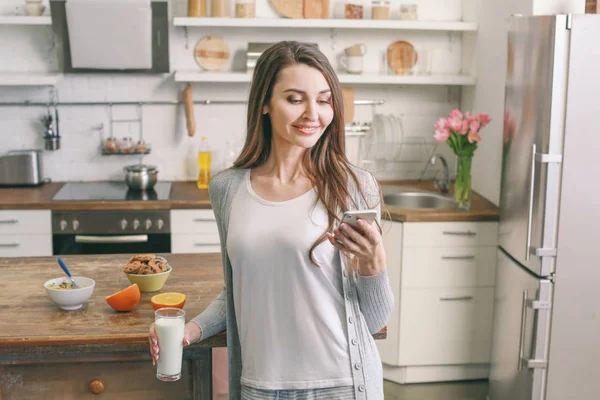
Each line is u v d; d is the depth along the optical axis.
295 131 1.88
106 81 4.67
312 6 4.55
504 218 3.76
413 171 4.94
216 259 2.97
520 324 3.54
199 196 4.29
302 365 1.91
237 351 2.06
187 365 2.26
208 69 4.67
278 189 1.95
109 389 2.25
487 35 4.35
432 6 4.75
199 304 2.41
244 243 1.90
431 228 3.92
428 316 4.01
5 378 2.21
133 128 4.75
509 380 3.69
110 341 2.14
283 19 4.38
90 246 4.14
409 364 4.06
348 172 1.98
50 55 4.59
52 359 2.20
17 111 4.63
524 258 3.47
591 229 3.29
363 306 1.94
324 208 1.92
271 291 1.90
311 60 1.87
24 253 4.10
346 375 1.91
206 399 2.27
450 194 4.48
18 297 2.46
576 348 3.39
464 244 3.95
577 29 3.14
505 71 4.07
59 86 4.64
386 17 4.54
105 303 2.41
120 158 4.77
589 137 3.22
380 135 4.80
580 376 3.42
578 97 3.19
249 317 1.94
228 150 4.78
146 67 4.54
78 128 4.70
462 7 4.74
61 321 2.25
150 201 4.12
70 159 4.73
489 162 4.30
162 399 2.27
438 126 3.93
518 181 3.53
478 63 4.51
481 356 4.08
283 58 1.88
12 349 2.13
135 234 4.14
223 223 2.02
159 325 2.01
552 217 3.27
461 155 3.96
